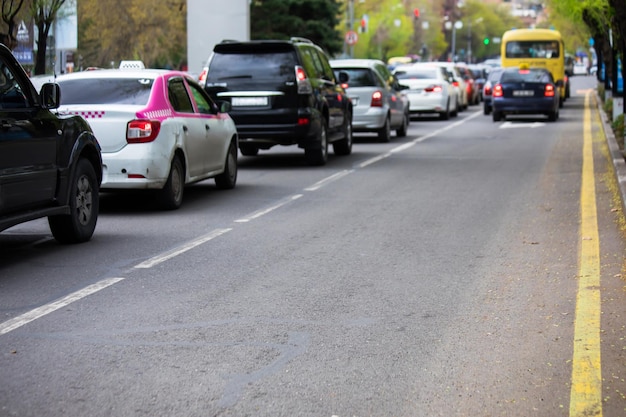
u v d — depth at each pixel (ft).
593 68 546.26
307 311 33.81
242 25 129.90
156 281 38.68
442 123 157.69
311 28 257.96
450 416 23.45
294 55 82.48
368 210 58.95
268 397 24.77
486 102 182.91
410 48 503.61
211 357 28.22
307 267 41.50
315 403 24.34
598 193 65.16
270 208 60.13
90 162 48.32
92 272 40.45
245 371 26.91
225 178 69.51
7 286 37.73
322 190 69.36
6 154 40.06
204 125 64.13
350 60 115.34
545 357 28.14
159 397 24.73
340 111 93.97
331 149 108.58
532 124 148.66
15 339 30.14
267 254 44.50
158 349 29.04
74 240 47.44
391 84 121.49
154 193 58.65
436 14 596.70
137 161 56.18
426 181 74.59
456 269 40.96
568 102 221.87
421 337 30.45
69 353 28.63
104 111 56.18
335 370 27.04
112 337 30.40
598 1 97.25
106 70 60.85
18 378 26.27
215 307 34.35
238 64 82.64
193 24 130.52
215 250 45.55
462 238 48.62
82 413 23.59
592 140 113.70
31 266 41.73
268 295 36.24
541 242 47.26
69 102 57.67
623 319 32.32
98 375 26.53
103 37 193.67
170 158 58.03
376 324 32.07
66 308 34.19
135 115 56.29
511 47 215.10
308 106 82.69
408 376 26.48
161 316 33.06
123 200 64.39
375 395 24.95
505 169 82.84
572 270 40.40
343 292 36.73
